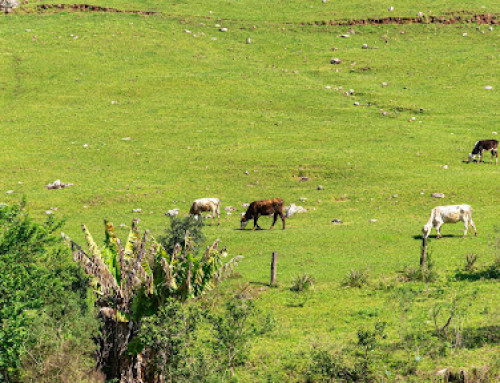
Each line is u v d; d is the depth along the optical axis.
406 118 74.50
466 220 38.78
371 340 20.28
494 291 26.58
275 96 81.62
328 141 67.44
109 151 66.75
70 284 22.72
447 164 60.19
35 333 20.23
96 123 74.75
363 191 53.69
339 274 33.38
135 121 75.12
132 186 57.28
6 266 21.45
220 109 78.12
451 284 28.59
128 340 20.34
